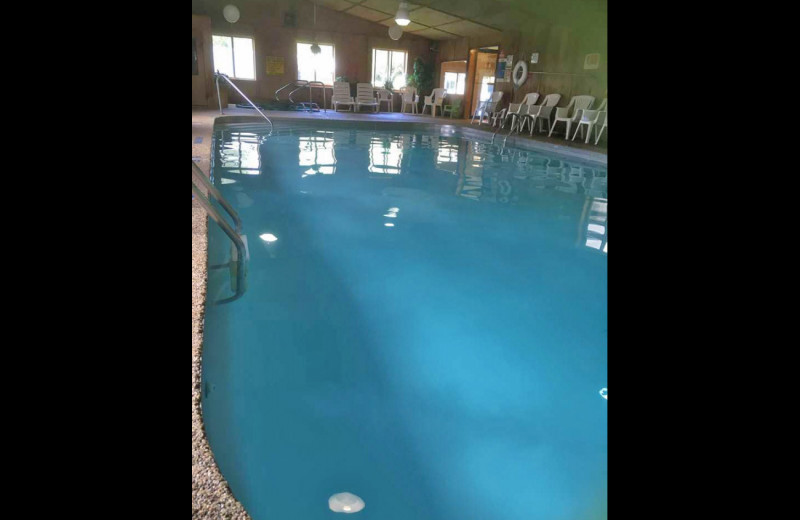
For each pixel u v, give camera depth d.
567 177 6.47
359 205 4.65
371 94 13.24
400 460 1.55
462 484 1.48
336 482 1.42
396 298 2.78
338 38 13.46
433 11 10.96
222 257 2.98
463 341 2.37
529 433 1.73
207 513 0.90
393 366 2.10
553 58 10.20
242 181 5.24
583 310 2.75
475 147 9.03
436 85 14.95
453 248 3.66
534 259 3.51
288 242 3.51
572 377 2.10
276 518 1.26
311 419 1.70
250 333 2.22
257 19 12.52
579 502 1.43
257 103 12.63
